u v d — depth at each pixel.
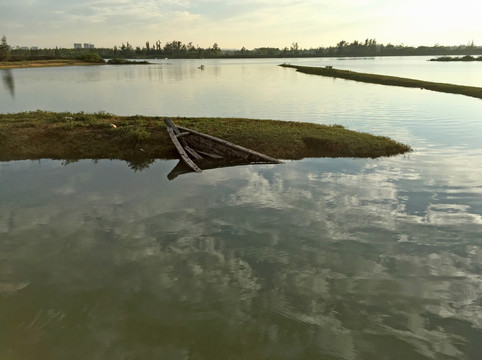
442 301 7.89
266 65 169.00
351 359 6.40
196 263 9.38
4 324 7.18
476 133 25.06
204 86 62.38
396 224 11.55
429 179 15.90
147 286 8.40
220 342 6.77
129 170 17.89
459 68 118.56
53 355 6.45
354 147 20.53
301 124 25.59
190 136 21.30
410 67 126.50
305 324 7.24
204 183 15.78
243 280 8.65
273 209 12.80
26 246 10.16
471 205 12.99
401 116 31.95
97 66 159.50
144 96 48.03
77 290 8.23
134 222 11.75
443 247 10.12
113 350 6.57
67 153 20.52
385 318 7.39
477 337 6.88
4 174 17.08
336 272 8.97
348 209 12.75
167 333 6.98
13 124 23.47
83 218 12.05
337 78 80.50
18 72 109.69
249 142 21.33
